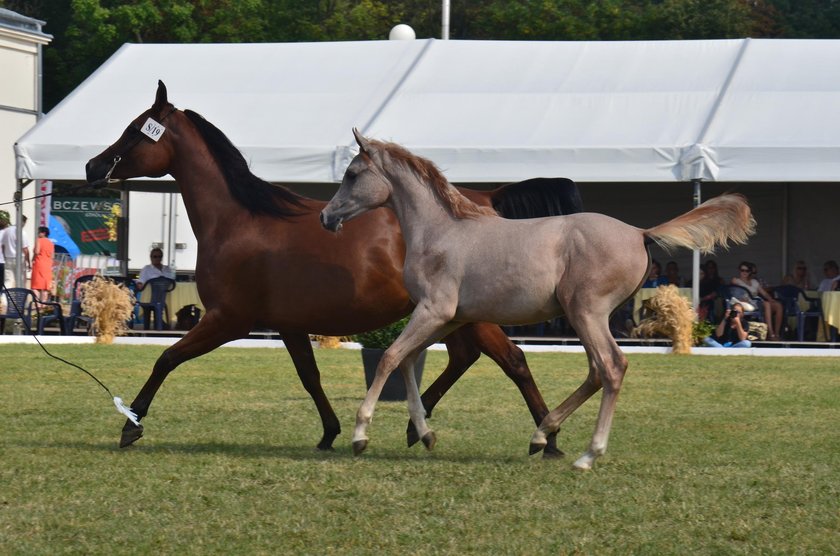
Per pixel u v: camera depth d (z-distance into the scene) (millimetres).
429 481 8391
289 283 9875
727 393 14453
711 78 24125
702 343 21297
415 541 6809
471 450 10023
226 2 50406
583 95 23859
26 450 9805
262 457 9508
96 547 6695
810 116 22141
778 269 26484
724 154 21031
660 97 23453
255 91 25156
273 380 15766
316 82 25469
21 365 17297
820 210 26141
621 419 12102
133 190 28172
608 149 21406
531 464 9102
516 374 9758
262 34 49781
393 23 53938
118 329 22328
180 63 26875
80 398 13547
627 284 8648
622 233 8695
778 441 10578
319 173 22250
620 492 8062
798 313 22188
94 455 9547
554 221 8898
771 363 18469
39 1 51188
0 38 33938
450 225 9117
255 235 9969
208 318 10016
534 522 7223
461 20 54062
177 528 7094
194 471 8805
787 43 25688
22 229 23906
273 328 10148
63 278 28781
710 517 7387
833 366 18000
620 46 26203
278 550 6637
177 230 31234
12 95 34531
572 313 8664
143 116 10312
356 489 8109
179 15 47812
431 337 9133
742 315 21844
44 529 7078
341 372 16938
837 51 25156
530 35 50844
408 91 24484
